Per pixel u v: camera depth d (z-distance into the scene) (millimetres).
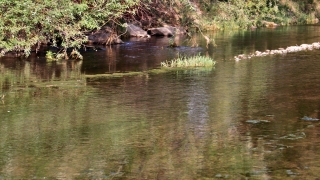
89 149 7305
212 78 13477
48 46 19828
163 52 19469
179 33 26859
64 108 9992
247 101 10531
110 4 17188
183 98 10875
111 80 13273
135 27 25641
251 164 6633
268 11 34969
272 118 9102
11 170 6465
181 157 6922
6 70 15031
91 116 9312
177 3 28219
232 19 31250
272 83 12617
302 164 6625
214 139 7781
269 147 7363
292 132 8156
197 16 28938
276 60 16984
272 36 26031
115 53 19141
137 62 16750
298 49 20125
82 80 13297
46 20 15914
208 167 6531
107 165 6629
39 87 12320
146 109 9852
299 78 13320
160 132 8180
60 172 6371
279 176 6199
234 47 21156
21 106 10195
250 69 15039
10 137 7941
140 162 6730
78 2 17469
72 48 19734
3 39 16484
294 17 37281
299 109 9781
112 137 7902
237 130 8289
